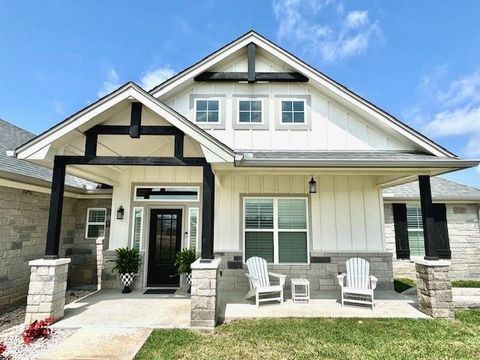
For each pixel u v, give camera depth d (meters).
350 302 7.04
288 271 8.38
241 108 8.82
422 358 4.40
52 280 5.55
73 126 5.72
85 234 9.45
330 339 5.00
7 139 9.00
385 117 8.15
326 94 8.76
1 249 6.80
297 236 8.62
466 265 10.49
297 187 8.77
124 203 8.84
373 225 8.62
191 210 8.88
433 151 7.66
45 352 4.49
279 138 8.64
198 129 5.84
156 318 5.89
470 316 6.11
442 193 10.77
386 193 10.70
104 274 8.55
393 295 7.77
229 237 8.54
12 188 7.14
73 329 5.34
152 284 8.72
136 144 7.46
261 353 4.52
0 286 6.75
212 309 5.49
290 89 8.85
